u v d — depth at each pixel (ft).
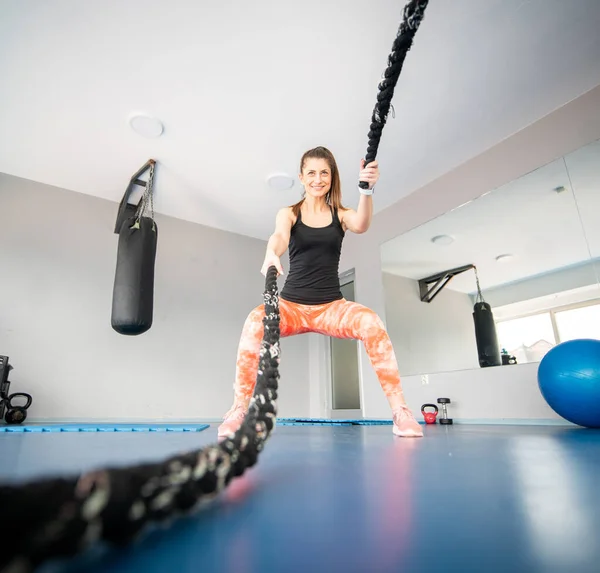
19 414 10.39
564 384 7.32
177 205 14.73
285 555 1.15
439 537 1.32
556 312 9.73
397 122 10.63
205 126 10.84
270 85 9.49
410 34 3.21
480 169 11.84
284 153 11.94
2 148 11.67
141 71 9.12
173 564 1.06
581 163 9.74
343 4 7.58
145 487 0.98
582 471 2.58
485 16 7.86
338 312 5.94
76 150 11.77
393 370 5.82
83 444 4.45
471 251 11.70
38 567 0.68
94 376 12.59
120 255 10.59
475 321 11.18
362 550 1.20
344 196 14.17
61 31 8.18
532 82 9.46
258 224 16.22
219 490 1.40
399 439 5.20
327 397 16.06
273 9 7.67
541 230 10.27
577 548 1.22
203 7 7.64
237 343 15.67
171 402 13.71
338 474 2.50
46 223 12.98
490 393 10.55
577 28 8.18
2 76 9.24
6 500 0.67
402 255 13.65
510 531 1.38
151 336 13.93
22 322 11.91
